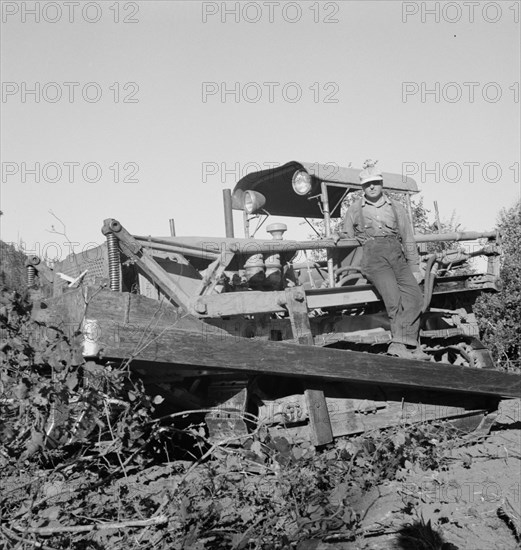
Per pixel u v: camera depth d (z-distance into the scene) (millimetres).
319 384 6508
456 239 8219
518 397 7754
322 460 5605
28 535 4332
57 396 4676
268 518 4676
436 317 8391
